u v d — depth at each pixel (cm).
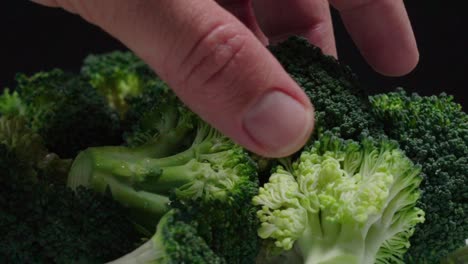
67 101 31
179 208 23
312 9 31
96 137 31
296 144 22
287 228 23
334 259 23
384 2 29
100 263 23
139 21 21
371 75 52
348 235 23
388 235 24
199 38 21
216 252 23
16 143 26
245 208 23
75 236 23
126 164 24
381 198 23
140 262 22
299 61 26
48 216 23
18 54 55
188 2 21
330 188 23
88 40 57
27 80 33
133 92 35
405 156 24
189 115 25
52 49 56
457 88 50
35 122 31
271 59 22
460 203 25
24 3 59
